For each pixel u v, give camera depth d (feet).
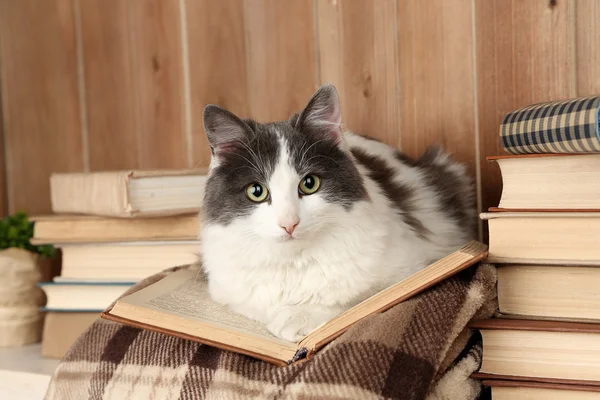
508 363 3.69
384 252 4.19
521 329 3.61
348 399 3.15
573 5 5.08
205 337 3.51
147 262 5.28
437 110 5.70
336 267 4.10
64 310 5.34
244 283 4.19
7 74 7.18
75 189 5.34
